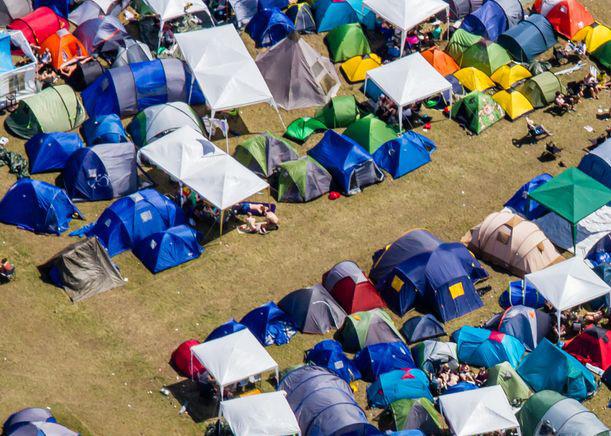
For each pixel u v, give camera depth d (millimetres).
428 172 162500
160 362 128875
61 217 144125
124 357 128875
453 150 167000
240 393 124562
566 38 191375
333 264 145125
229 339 125375
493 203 158500
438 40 187125
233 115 166250
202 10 178625
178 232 142125
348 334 133125
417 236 142750
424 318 136000
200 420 122750
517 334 136000
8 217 143750
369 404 126438
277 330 133125
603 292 138500
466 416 119312
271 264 144125
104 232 142500
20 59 169875
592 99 181500
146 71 162250
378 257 145000
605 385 132875
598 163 161750
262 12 181375
